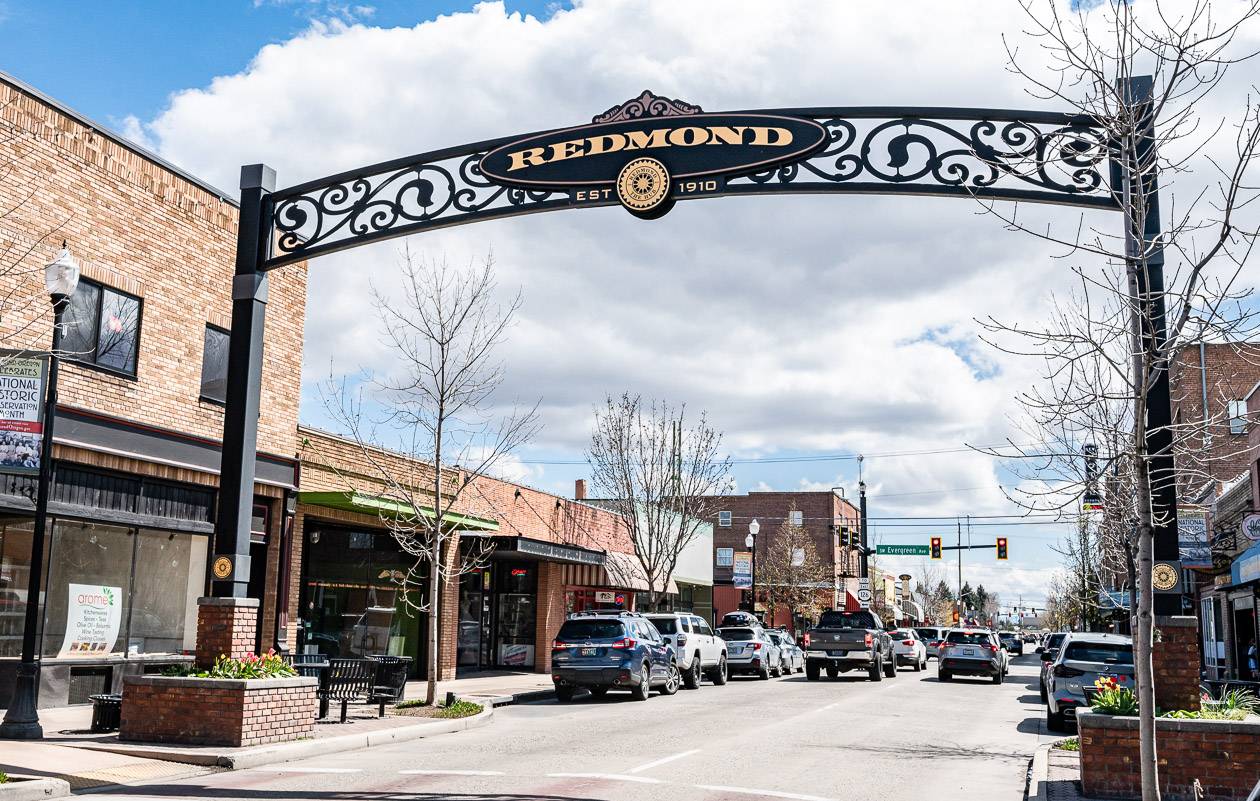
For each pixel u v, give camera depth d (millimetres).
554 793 10852
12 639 16266
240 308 15164
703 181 13273
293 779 11820
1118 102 9086
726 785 11586
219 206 20500
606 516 38719
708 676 33125
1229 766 10289
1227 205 8023
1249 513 31438
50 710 16609
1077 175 11883
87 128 17359
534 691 24438
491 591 32281
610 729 17562
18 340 15984
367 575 25219
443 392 20688
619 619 23906
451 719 17641
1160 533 11344
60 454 16672
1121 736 10711
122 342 18031
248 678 13859
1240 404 40281
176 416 19141
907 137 12773
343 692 17328
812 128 12945
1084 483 11500
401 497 24562
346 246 14906
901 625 88938
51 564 16922
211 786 11273
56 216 16672
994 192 12219
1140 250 8852
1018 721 21172
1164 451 10000
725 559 68750
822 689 29094
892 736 17344
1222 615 35062
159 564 19016
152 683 13766
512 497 31016
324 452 22906
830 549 74125
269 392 21266
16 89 15938
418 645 26906
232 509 14633
